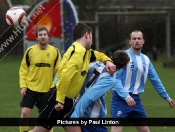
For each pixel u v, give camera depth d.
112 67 14.28
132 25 78.38
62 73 14.01
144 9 96.00
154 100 33.12
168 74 51.22
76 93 14.70
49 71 20.39
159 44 79.94
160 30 78.88
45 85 20.30
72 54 14.12
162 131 22.39
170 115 26.73
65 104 14.73
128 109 17.86
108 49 73.50
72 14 55.50
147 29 79.12
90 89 14.10
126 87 18.06
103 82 14.14
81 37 14.67
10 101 33.00
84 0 82.69
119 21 78.31
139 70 18.05
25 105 20.02
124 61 15.62
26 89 20.19
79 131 14.86
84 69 14.46
